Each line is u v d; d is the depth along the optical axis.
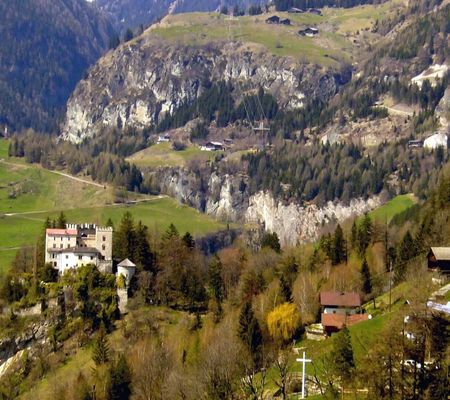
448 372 126.38
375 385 130.38
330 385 145.00
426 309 136.00
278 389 161.62
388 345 134.00
